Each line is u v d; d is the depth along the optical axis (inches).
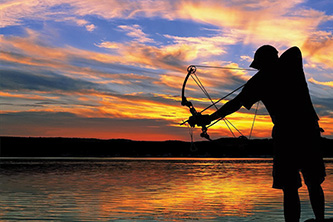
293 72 169.2
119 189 589.0
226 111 173.9
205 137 180.2
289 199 168.7
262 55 172.7
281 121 168.6
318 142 169.9
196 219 336.2
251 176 879.1
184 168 1282.0
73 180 754.8
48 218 343.6
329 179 729.0
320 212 169.0
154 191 559.5
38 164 1576.0
